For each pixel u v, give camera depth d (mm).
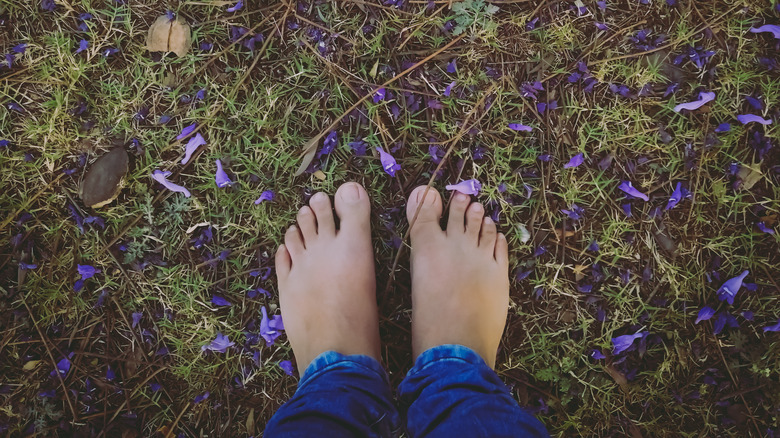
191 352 735
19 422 729
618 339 721
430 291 710
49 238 731
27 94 727
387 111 729
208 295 734
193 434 733
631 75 729
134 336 734
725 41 729
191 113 728
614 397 736
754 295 734
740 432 734
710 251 734
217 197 730
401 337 739
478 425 592
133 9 727
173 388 735
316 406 610
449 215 730
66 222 731
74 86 726
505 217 735
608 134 729
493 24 725
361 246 717
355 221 719
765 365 731
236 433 735
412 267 724
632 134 730
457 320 703
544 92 731
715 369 735
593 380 736
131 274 733
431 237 720
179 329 734
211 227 731
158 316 736
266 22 728
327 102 730
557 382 736
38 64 726
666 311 734
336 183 735
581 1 728
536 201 731
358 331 703
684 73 731
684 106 713
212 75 729
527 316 737
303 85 729
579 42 730
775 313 733
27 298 729
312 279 713
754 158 728
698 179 729
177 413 734
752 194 730
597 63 729
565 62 731
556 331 735
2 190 729
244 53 729
